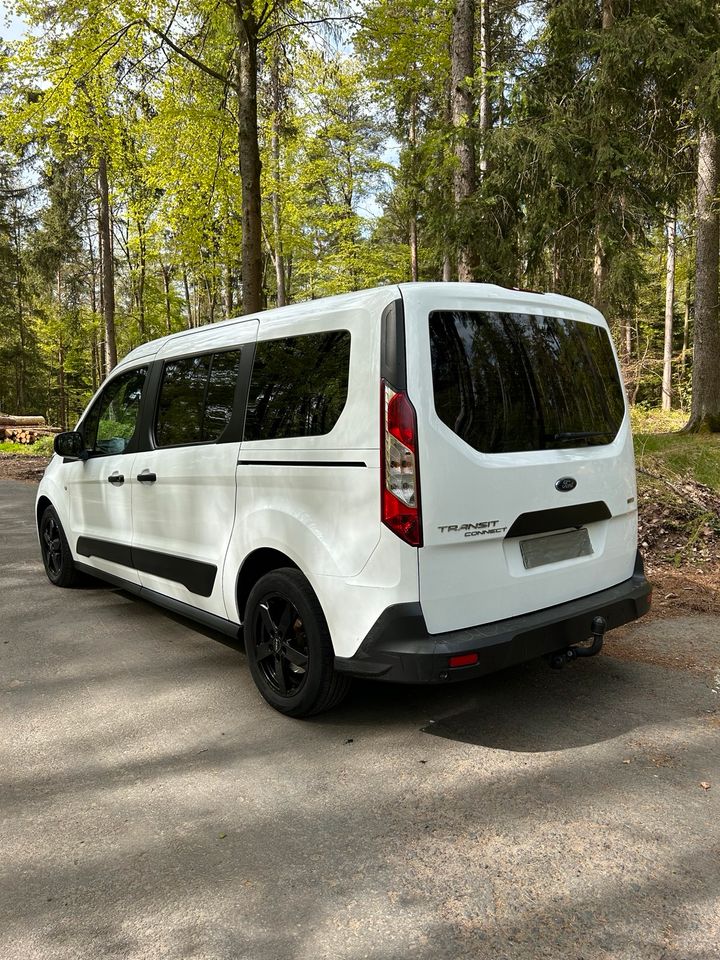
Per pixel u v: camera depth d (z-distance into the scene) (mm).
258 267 9672
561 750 2898
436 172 10461
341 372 2924
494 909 1998
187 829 2424
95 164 12109
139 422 4492
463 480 2738
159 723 3254
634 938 1878
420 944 1876
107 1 9000
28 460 16406
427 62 10312
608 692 3459
